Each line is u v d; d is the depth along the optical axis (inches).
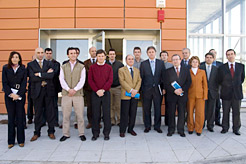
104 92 140.6
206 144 133.8
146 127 160.6
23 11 211.8
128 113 148.9
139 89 165.0
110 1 211.3
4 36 212.2
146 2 212.4
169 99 151.6
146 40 235.9
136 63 177.5
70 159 112.3
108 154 118.4
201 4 233.9
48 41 232.2
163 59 176.2
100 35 213.0
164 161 110.3
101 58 138.3
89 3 211.0
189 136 150.3
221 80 157.4
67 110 141.0
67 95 141.2
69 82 139.9
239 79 153.3
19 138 129.7
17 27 212.2
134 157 114.7
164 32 213.8
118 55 236.2
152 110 220.1
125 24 212.1
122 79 146.6
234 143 135.2
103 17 211.6
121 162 108.7
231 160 113.3
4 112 213.3
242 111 234.1
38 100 141.4
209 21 236.1
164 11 213.3
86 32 225.6
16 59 126.9
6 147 129.6
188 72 148.8
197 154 118.9
